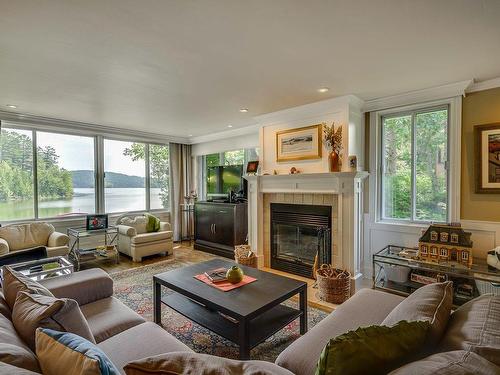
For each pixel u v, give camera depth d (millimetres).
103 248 4332
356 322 1584
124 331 1556
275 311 2211
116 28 1801
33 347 1075
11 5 1547
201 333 2305
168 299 2445
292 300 2922
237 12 1631
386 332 863
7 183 4145
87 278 1987
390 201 3480
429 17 1681
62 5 1554
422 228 3107
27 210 4320
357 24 1759
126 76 2596
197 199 6230
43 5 1553
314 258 3709
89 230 4383
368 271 3518
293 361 1307
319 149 3465
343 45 2029
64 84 2799
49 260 2609
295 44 2014
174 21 1726
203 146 6062
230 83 2775
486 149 2762
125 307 1897
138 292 3146
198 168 6406
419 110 3238
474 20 1713
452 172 2951
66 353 842
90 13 1635
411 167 3307
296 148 3688
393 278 2961
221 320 2070
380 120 3496
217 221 5004
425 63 2336
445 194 3082
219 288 2111
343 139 3246
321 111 3441
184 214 6270
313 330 1534
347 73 2543
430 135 3186
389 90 3008
